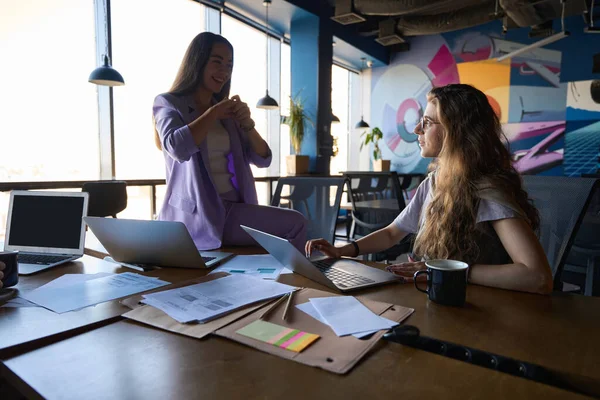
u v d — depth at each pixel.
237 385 0.53
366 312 0.78
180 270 1.15
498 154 1.14
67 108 3.57
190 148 1.37
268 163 1.81
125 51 3.88
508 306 0.84
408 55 7.50
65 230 1.33
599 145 6.00
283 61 6.27
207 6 4.82
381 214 3.32
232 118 1.55
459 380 0.54
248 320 0.75
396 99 7.70
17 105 3.24
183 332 0.69
